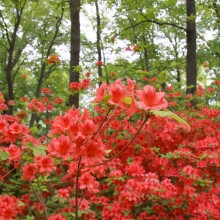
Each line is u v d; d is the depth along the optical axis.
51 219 2.77
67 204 3.74
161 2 10.35
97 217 3.72
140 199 3.39
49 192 4.02
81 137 1.78
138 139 4.63
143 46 8.40
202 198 3.51
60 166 4.33
